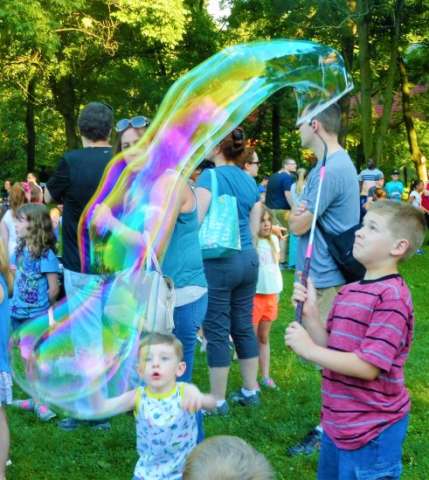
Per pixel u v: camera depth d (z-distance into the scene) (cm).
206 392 451
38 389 281
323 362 221
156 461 266
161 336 266
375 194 1090
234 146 388
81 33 1712
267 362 460
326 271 329
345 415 224
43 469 344
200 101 302
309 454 357
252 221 411
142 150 308
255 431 383
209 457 140
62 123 2794
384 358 214
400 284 225
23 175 2736
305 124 330
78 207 352
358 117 2158
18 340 304
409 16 1781
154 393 265
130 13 1612
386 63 2050
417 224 226
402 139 2609
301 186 810
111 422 397
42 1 1435
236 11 1873
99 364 276
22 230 410
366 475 221
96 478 338
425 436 382
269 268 450
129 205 303
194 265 313
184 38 1950
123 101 2009
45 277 409
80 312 299
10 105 2381
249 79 296
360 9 1587
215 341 394
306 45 292
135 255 294
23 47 1573
